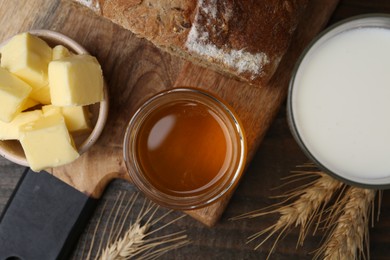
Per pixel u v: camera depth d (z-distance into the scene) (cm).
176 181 38
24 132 37
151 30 37
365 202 37
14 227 41
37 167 38
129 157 37
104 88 38
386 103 33
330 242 37
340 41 33
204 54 36
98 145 40
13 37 38
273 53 36
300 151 40
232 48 36
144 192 37
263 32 36
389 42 33
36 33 38
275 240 40
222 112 37
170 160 38
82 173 40
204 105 37
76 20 40
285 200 38
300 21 38
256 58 36
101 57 40
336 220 40
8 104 37
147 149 38
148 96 40
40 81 38
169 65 40
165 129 38
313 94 34
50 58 38
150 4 36
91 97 37
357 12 39
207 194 37
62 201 40
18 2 40
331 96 34
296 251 40
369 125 33
